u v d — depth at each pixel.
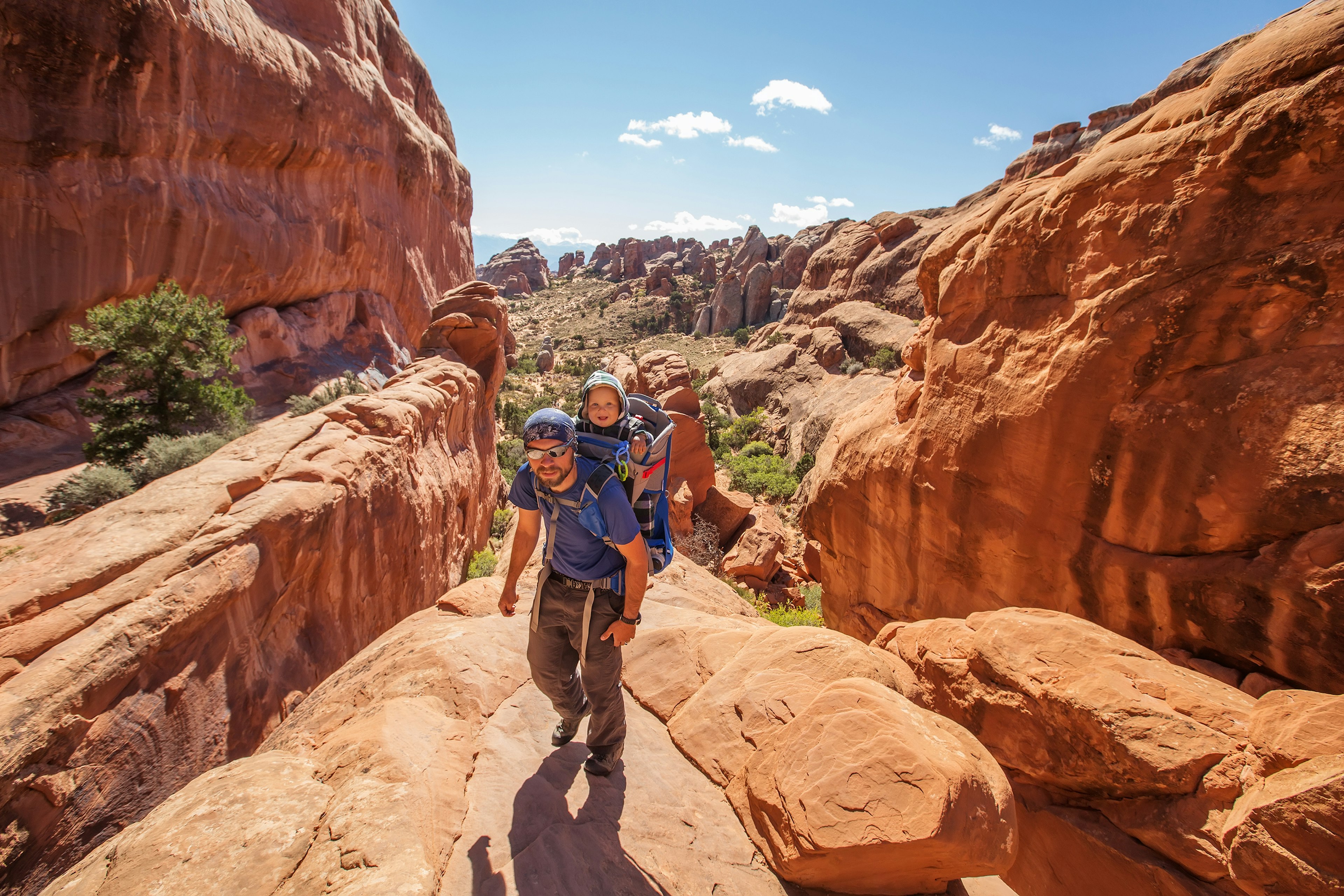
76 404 14.93
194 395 12.83
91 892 1.74
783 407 46.38
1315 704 2.69
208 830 1.92
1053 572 5.61
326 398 20.67
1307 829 2.29
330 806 2.03
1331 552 3.75
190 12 16.81
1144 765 2.91
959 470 6.38
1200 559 4.48
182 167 17.53
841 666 2.97
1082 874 3.22
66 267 14.55
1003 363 5.98
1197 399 4.46
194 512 7.12
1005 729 3.58
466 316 21.33
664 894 2.08
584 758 2.70
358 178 26.72
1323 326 3.98
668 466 2.52
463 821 2.27
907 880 2.19
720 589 5.73
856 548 8.41
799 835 2.14
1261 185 4.21
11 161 13.32
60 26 13.48
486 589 4.70
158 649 5.82
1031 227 5.80
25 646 5.17
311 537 8.19
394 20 36.78
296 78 21.81
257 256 20.52
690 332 109.00
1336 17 3.89
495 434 23.70
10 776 4.56
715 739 2.81
